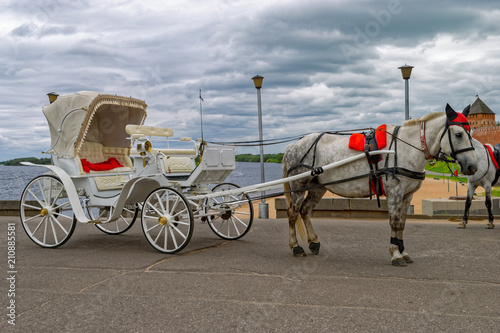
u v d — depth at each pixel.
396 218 7.09
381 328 4.52
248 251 8.55
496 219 13.06
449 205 13.74
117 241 10.05
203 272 6.85
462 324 4.59
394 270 6.81
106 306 5.31
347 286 5.96
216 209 9.58
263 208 15.23
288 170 8.30
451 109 6.82
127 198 8.83
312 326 4.61
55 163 9.76
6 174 125.25
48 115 9.61
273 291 5.79
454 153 6.78
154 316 4.96
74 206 8.80
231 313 5.01
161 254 8.38
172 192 8.35
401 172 7.05
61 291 5.96
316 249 8.16
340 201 13.48
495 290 5.71
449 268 6.88
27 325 4.76
